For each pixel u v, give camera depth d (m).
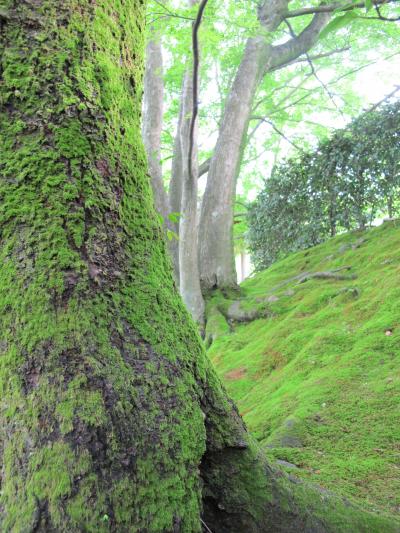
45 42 1.16
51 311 1.06
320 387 3.60
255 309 6.96
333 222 8.48
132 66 1.38
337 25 1.37
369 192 7.64
